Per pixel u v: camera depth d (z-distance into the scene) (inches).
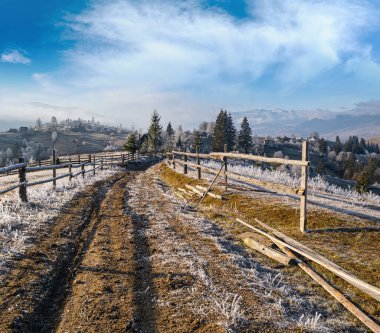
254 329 168.9
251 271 244.4
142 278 227.8
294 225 355.3
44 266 238.7
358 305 200.5
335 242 297.1
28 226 325.4
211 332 164.1
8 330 159.5
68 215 396.8
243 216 410.9
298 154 5585.6
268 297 205.3
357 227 322.7
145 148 3051.2
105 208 464.8
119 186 741.3
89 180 767.7
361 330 179.6
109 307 187.0
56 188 567.8
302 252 266.2
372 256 262.4
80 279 224.4
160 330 168.1
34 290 202.8
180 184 732.7
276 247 300.2
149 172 1231.5
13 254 249.3
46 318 180.1
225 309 183.6
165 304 192.1
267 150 5502.0
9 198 446.0
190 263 251.6
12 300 187.2
